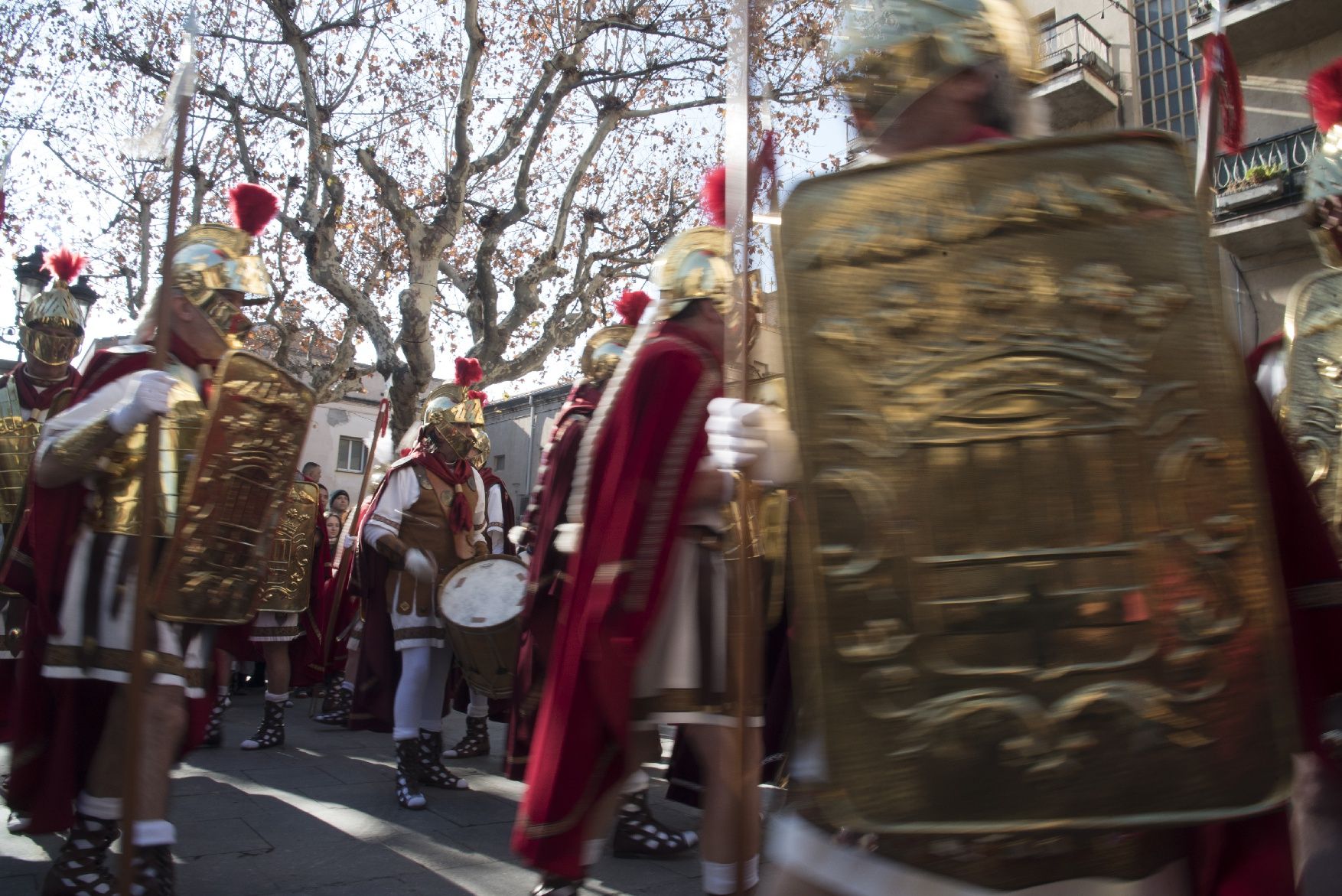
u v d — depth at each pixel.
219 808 4.71
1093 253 1.41
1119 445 1.38
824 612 1.42
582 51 13.88
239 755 6.31
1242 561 1.37
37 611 3.18
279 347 16.88
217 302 3.18
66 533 3.03
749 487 1.99
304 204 15.17
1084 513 1.38
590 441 2.85
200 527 3.02
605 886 3.72
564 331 15.25
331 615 7.79
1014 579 1.38
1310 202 2.55
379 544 5.24
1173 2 13.94
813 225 1.48
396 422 13.84
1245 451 1.38
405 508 5.46
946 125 1.68
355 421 32.59
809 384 1.46
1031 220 1.42
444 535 5.51
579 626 2.64
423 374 13.58
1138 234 1.40
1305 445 2.32
